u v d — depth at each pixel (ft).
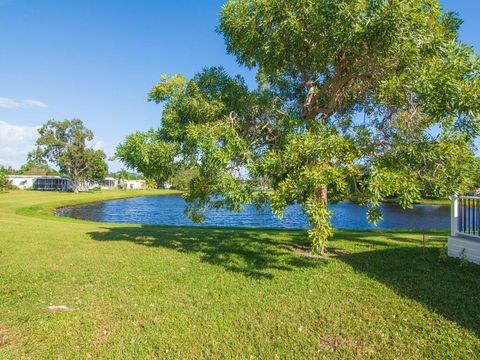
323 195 25.59
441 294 20.86
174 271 26.27
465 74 18.06
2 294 21.33
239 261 29.50
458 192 21.08
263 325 17.40
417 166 21.25
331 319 18.02
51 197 160.66
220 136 24.88
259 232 49.52
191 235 45.39
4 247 33.96
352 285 22.97
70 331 16.75
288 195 20.61
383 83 21.45
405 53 21.07
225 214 107.96
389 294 21.15
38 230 46.37
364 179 20.10
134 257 30.73
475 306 19.06
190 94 29.66
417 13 20.77
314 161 20.54
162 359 14.60
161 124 29.94
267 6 23.85
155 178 31.68
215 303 20.01
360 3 19.95
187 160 29.35
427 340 15.84
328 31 22.48
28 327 17.06
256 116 29.71
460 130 20.40
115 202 177.37
